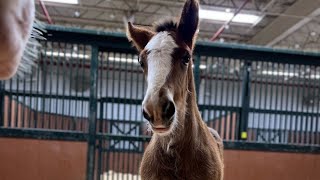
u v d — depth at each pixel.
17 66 0.46
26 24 0.46
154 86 1.41
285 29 8.09
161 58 1.47
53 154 4.33
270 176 4.77
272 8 7.93
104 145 4.72
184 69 1.58
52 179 4.33
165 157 1.71
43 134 4.31
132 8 8.35
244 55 4.75
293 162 4.83
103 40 4.41
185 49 1.56
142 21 9.23
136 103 4.80
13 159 4.27
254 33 9.91
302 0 6.92
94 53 4.41
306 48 10.21
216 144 2.17
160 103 1.38
